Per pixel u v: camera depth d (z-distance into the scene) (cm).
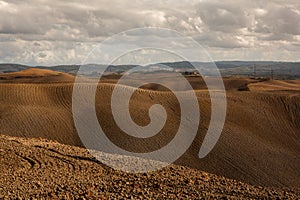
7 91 6334
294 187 3691
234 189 1358
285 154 5000
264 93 7444
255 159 4497
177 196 1190
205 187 1341
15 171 1479
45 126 4962
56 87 6600
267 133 5956
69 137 4725
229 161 4303
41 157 1712
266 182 3838
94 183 1348
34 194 1170
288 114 6731
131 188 1286
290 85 12350
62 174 1479
